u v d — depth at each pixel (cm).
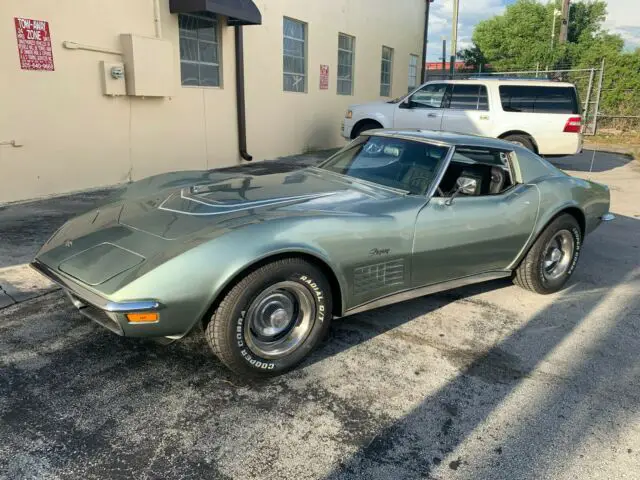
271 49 1149
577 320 406
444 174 386
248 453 243
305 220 301
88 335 348
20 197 711
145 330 260
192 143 977
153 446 244
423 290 371
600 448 256
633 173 1170
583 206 457
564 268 461
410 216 347
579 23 3719
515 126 1027
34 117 707
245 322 280
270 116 1186
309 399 287
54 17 708
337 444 252
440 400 291
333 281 319
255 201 339
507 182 430
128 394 284
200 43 963
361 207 341
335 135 1470
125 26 805
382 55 1720
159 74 849
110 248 290
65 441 245
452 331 379
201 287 260
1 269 454
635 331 389
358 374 315
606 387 312
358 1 1487
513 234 407
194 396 285
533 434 265
